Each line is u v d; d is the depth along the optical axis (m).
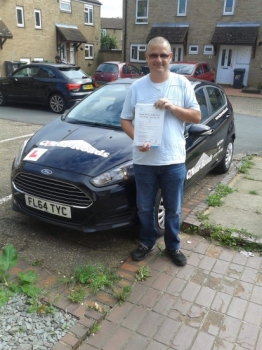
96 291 2.73
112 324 2.44
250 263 3.18
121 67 14.98
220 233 3.55
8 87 11.77
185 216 4.05
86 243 3.44
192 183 4.31
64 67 11.02
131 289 2.79
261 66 20.33
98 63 28.98
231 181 5.26
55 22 23.67
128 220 3.23
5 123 9.20
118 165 3.19
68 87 10.55
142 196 2.93
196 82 4.74
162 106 2.52
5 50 20.30
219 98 5.36
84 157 3.29
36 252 3.26
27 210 3.44
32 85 11.20
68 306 2.57
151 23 22.33
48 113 10.96
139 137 2.60
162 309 2.59
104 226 3.15
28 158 3.41
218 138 4.92
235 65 21.00
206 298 2.71
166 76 2.60
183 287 2.83
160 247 3.39
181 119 2.66
